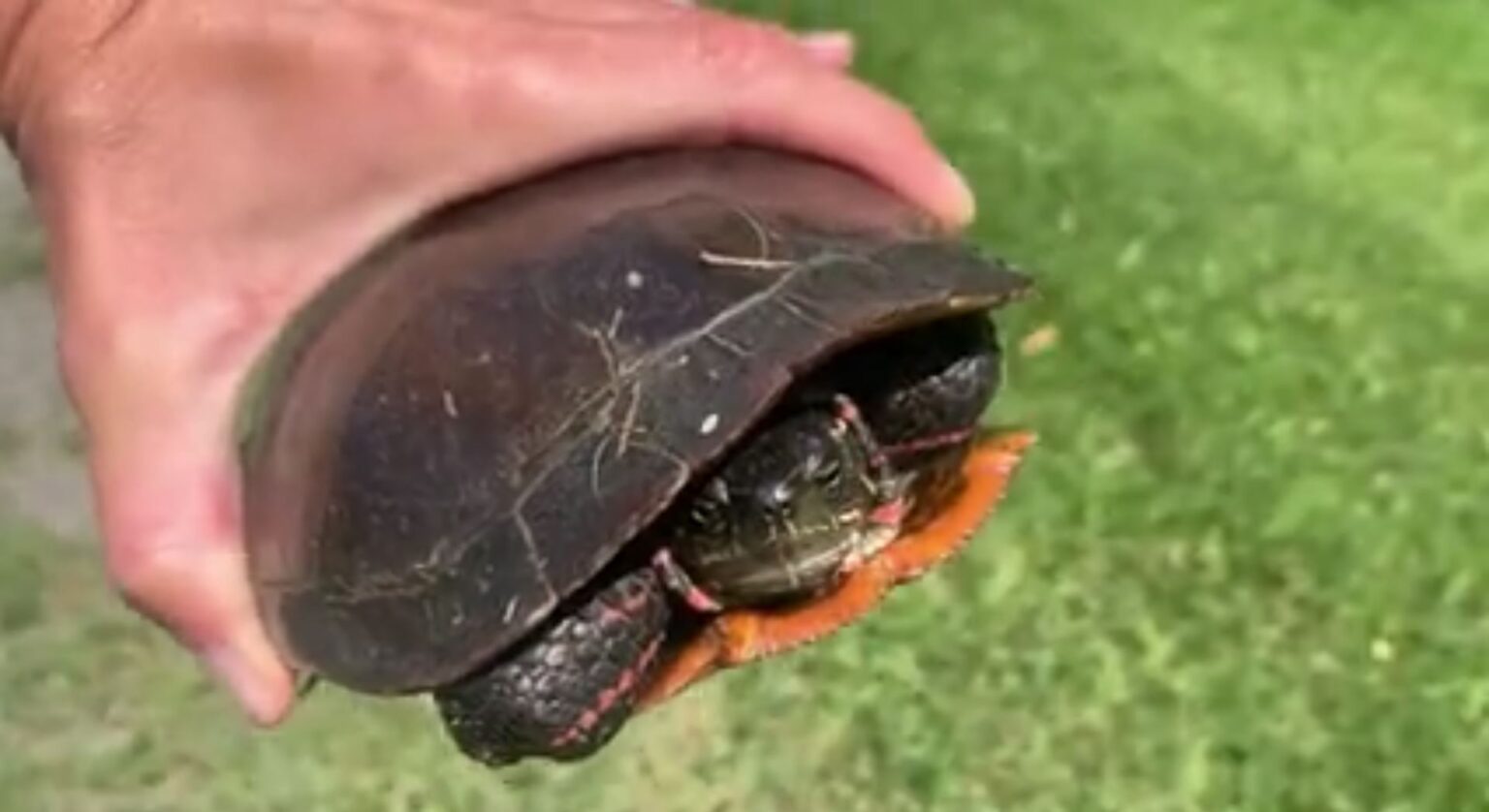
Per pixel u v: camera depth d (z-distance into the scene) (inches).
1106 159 31.6
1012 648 22.8
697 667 12.9
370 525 12.3
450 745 22.6
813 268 12.6
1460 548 23.5
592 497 12.1
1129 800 21.1
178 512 12.6
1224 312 27.6
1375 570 23.3
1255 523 24.0
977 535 24.1
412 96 12.4
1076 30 35.8
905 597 23.4
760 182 12.9
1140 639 22.8
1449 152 32.1
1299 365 26.4
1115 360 26.7
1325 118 33.1
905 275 12.7
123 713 23.5
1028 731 21.9
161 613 12.8
